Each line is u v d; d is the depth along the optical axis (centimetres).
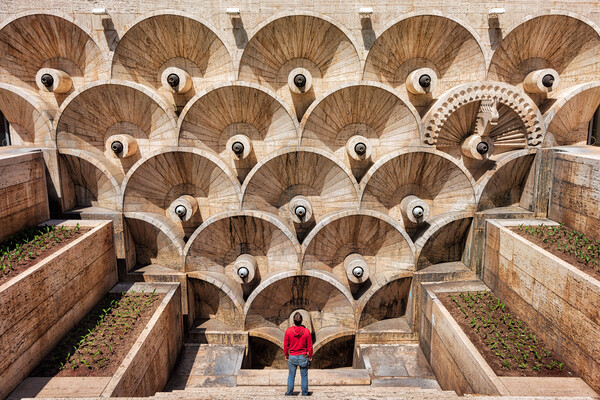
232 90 1548
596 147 1634
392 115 1602
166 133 1647
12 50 1606
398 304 1706
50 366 1109
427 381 1416
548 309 1188
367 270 1580
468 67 1636
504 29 1579
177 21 1544
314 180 1642
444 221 1603
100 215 1611
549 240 1337
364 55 1586
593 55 1645
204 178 1648
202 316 1725
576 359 1065
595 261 1141
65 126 1598
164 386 1391
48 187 1602
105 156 1694
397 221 1708
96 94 1573
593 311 999
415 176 1653
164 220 1675
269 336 1616
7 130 1886
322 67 1650
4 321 981
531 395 979
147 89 1570
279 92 1670
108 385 1021
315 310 1692
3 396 973
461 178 1625
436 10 1525
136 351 1164
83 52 1627
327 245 1645
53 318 1190
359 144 1553
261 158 1669
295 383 1399
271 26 1547
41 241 1349
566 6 1577
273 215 1655
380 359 1541
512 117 1612
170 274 1628
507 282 1428
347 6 1548
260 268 1692
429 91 1576
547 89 1622
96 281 1461
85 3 1552
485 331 1273
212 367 1504
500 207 1712
